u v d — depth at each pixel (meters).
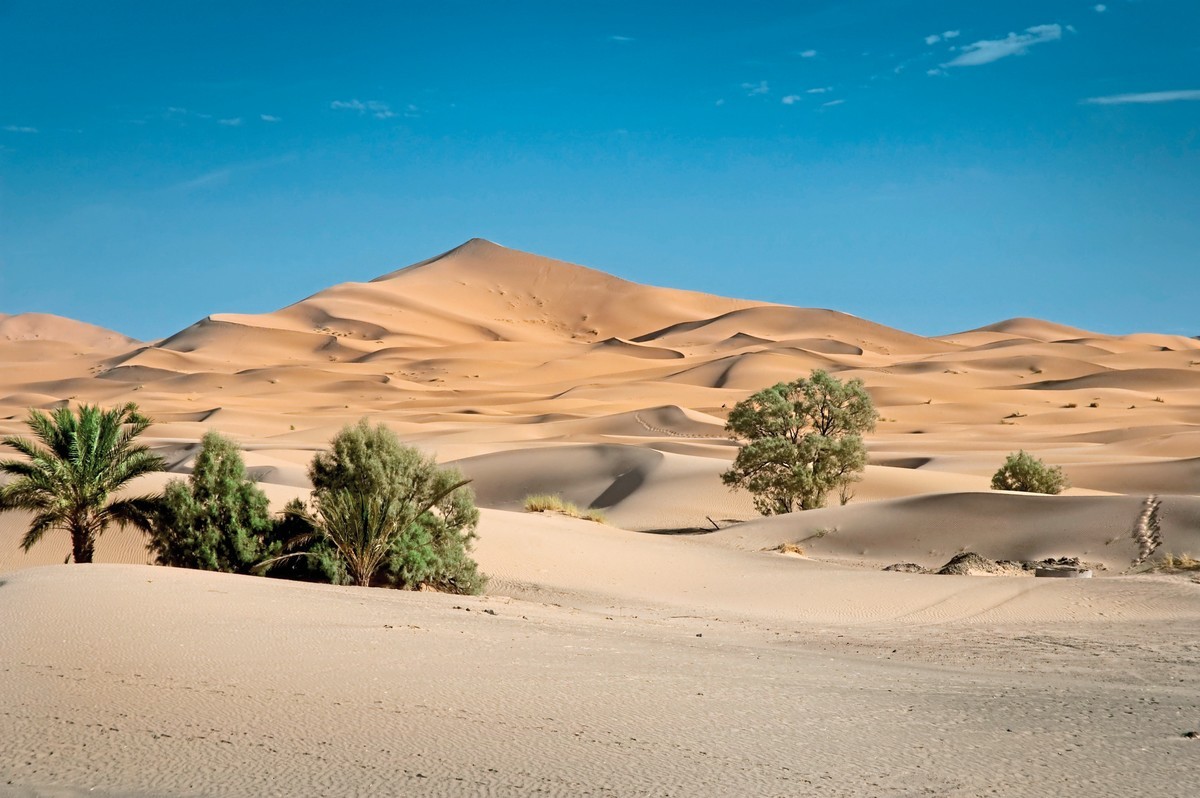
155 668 9.33
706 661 11.80
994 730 8.02
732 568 35.50
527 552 35.00
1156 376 185.00
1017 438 111.75
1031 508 47.66
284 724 7.50
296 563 24.09
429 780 6.27
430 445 96.69
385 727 7.49
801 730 7.87
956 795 6.20
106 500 26.41
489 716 7.93
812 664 12.49
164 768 6.43
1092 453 88.44
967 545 45.06
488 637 12.59
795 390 69.25
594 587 30.48
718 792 6.18
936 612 25.27
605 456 79.44
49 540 31.06
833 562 43.84
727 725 7.95
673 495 69.19
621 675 10.07
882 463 86.12
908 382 184.25
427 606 16.78
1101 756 7.18
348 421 136.00
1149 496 47.34
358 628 12.42
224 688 8.61
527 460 80.06
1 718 7.53
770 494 64.69
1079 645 16.42
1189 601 24.33
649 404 162.50
